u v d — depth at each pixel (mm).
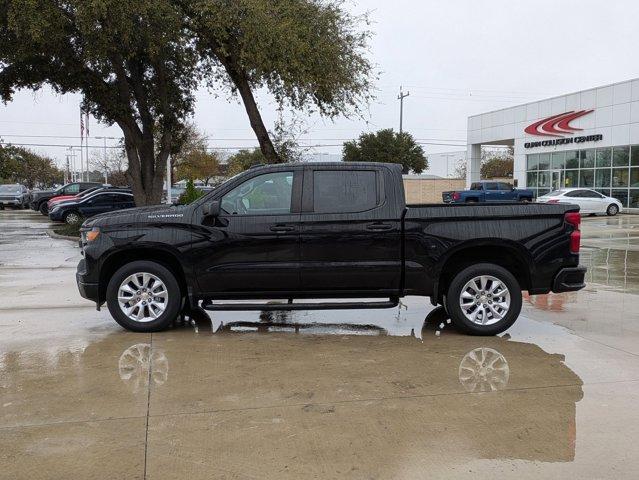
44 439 4129
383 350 6344
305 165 7000
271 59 17359
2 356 6098
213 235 6848
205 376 5449
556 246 6879
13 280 11328
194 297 6969
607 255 14812
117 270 7082
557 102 37531
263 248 6828
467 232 6805
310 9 18000
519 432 4230
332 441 4094
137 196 22016
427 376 5453
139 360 5953
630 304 8906
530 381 5309
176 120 22750
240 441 4094
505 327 6930
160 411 4621
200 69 22266
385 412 4598
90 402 4809
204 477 3609
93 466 3746
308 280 6875
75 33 17719
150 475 3631
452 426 4336
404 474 3637
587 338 6859
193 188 17891
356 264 6828
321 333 7125
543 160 39188
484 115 44312
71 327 7406
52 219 24984
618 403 4773
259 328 7387
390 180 6945
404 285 6910
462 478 3586
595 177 35094
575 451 3932
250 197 6961
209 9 16969
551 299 9312
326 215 6828
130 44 17984
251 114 20562
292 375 5480
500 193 35094
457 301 6910
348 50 19172
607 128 33969
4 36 17406
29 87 20766
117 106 20297
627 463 3768
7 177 73562
